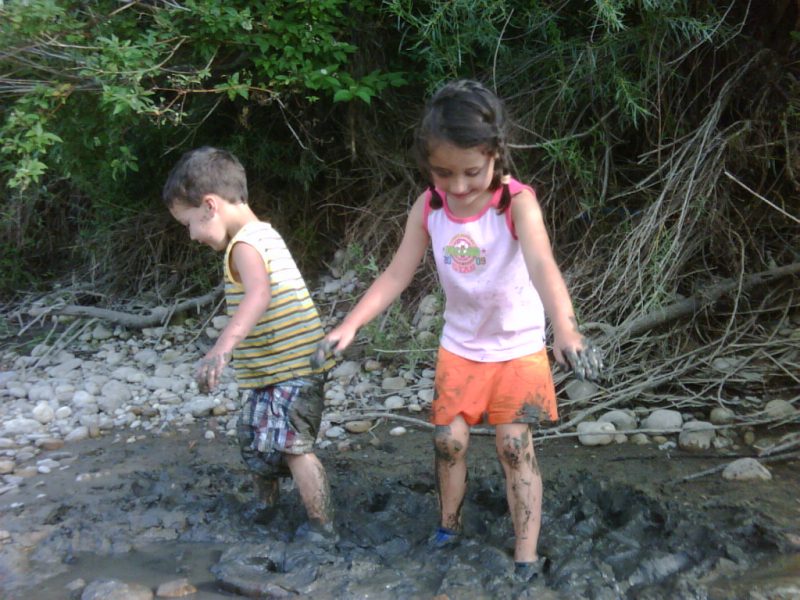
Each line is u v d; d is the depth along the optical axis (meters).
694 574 1.91
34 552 2.23
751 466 2.41
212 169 2.23
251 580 2.01
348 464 2.72
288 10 3.63
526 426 2.02
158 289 4.56
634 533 2.15
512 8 3.49
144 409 3.31
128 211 4.66
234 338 2.04
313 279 4.36
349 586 1.95
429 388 3.24
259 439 2.21
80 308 4.39
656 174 3.52
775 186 3.47
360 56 3.97
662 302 3.24
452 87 1.83
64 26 3.26
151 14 3.49
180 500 2.49
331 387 3.36
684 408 2.93
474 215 1.98
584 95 3.61
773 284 3.31
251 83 3.83
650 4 3.16
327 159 4.41
